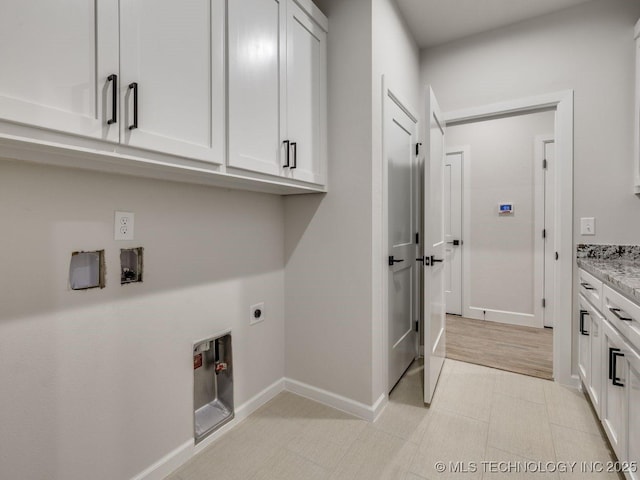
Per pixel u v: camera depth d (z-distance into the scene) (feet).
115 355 3.94
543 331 10.62
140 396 4.22
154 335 4.37
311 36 5.51
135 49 2.97
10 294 3.11
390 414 5.93
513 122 11.27
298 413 5.94
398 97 6.67
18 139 2.34
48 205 3.34
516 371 7.68
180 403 4.73
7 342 3.10
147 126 3.09
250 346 5.95
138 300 4.18
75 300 3.57
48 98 2.44
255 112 4.35
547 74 6.99
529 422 5.65
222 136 3.89
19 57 2.30
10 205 3.10
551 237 10.78
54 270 3.40
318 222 6.20
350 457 4.83
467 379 7.31
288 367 6.75
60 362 3.46
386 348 6.24
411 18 7.17
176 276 4.64
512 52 7.35
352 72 5.71
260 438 5.26
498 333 10.44
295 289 6.57
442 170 7.77
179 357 4.71
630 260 6.19
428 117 6.01
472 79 7.81
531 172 11.03
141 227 4.19
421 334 8.75
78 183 3.57
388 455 4.86
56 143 2.53
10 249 3.11
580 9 6.68
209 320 5.15
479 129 11.80
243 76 4.16
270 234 6.37
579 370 6.63
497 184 11.58
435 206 6.69
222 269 5.36
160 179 4.30
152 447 4.36
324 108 5.88
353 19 5.68
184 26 3.43
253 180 4.47
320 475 4.49
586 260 6.30
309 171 5.49
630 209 6.33
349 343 5.91
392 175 6.64
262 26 4.45
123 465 4.04
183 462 4.73
